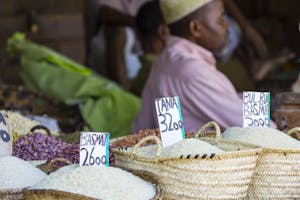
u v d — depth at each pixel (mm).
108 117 4520
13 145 2506
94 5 5750
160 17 4645
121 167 2129
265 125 2484
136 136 2586
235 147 2211
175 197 2010
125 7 5562
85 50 5957
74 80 4758
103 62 5875
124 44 5570
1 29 5902
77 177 1895
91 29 5879
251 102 2457
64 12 6031
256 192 2176
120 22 5516
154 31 4688
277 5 8148
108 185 1885
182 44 3486
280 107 2824
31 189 1863
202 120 3369
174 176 1998
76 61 5965
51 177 1929
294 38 7711
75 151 2381
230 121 3299
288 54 5742
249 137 2289
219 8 3471
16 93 4391
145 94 3623
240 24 5363
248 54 5473
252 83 4781
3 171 2002
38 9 6055
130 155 2100
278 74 5727
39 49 4906
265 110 2488
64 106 4395
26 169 2051
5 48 5438
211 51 3521
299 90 3336
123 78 5547
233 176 2004
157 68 3561
